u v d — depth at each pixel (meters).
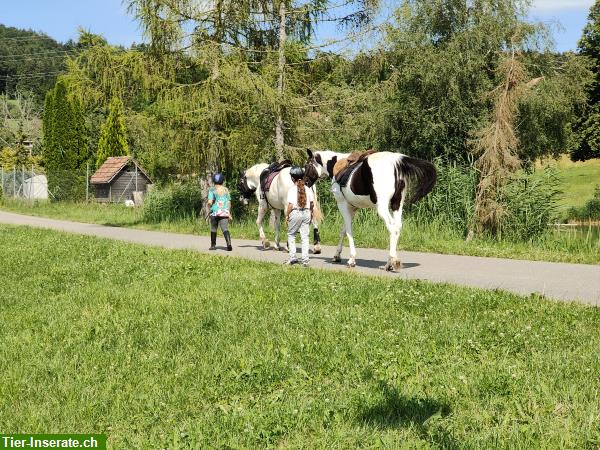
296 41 21.98
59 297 9.85
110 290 10.12
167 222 25.31
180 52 21.95
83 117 49.38
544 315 7.59
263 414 4.74
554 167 18.23
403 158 11.79
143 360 6.27
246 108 21.25
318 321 7.50
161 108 21.77
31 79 117.56
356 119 22.73
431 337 6.71
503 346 6.33
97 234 22.09
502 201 17.33
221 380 5.62
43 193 50.12
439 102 22.56
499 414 4.65
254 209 23.44
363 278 10.57
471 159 21.22
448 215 18.28
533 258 14.00
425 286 9.54
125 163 47.41
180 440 4.39
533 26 22.25
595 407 4.68
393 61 22.98
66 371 5.99
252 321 7.62
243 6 20.94
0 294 10.25
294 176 12.59
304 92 22.58
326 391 5.25
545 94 22.48
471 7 22.66
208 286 10.26
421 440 4.22
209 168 22.98
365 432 4.43
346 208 12.75
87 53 22.05
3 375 5.97
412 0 22.53
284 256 14.91
